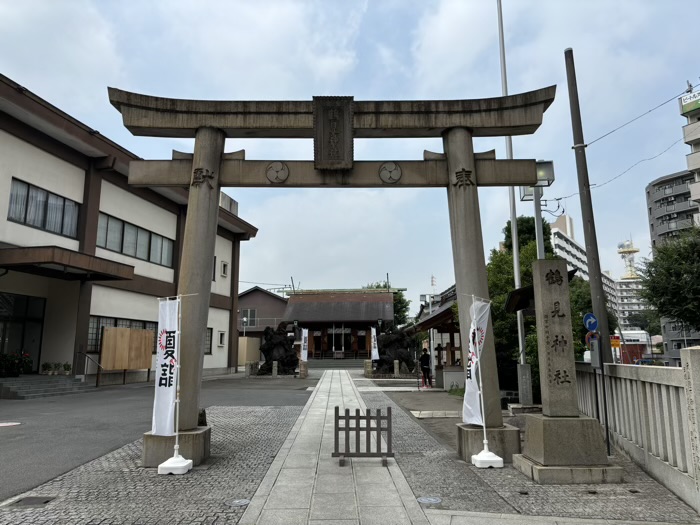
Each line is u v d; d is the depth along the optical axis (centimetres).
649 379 664
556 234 7562
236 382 2569
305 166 871
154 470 713
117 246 2339
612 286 8950
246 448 868
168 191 2625
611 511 537
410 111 874
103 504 561
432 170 884
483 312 802
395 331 3159
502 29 1705
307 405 1506
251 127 856
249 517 521
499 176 878
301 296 5134
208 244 826
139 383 2320
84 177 2114
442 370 2209
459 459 791
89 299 2089
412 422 1209
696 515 522
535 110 870
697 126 3900
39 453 823
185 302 794
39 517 519
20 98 1672
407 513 534
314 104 861
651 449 680
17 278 1972
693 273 1861
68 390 1844
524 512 536
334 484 644
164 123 846
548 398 696
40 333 2078
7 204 1723
